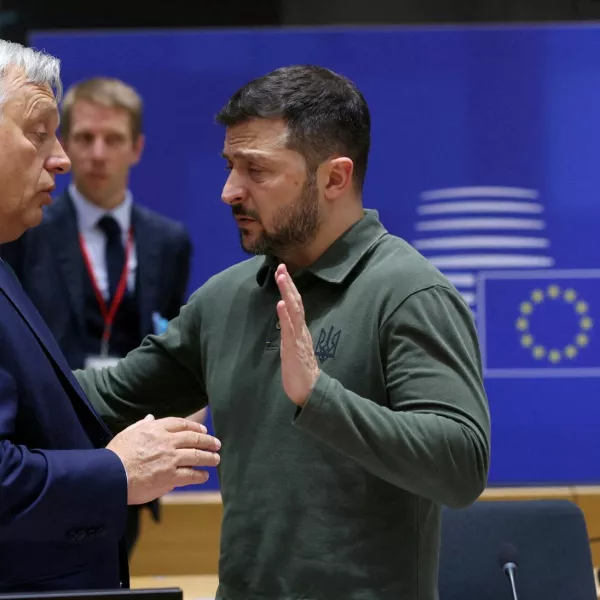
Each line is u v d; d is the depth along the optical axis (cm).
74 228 1116
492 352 1196
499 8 1199
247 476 563
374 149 1198
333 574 536
